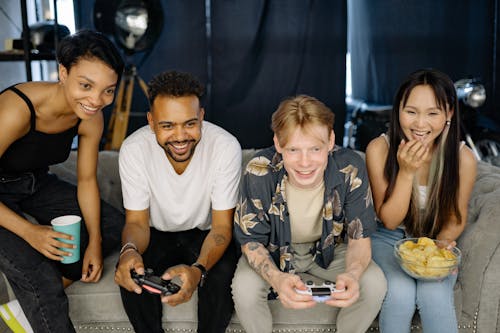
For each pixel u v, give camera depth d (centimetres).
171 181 177
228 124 388
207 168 177
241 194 168
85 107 160
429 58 400
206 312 165
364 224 165
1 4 340
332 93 387
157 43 374
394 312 160
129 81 352
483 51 393
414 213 184
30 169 181
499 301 168
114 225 192
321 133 150
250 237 167
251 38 377
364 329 165
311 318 171
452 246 168
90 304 173
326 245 168
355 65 456
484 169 206
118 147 356
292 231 172
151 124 169
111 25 353
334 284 151
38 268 160
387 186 183
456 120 176
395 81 409
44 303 160
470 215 184
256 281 160
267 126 389
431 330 157
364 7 424
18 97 163
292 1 376
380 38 409
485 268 167
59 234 161
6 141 163
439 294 157
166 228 186
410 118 175
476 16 389
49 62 394
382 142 187
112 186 212
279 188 163
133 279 154
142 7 326
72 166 216
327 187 162
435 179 180
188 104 160
